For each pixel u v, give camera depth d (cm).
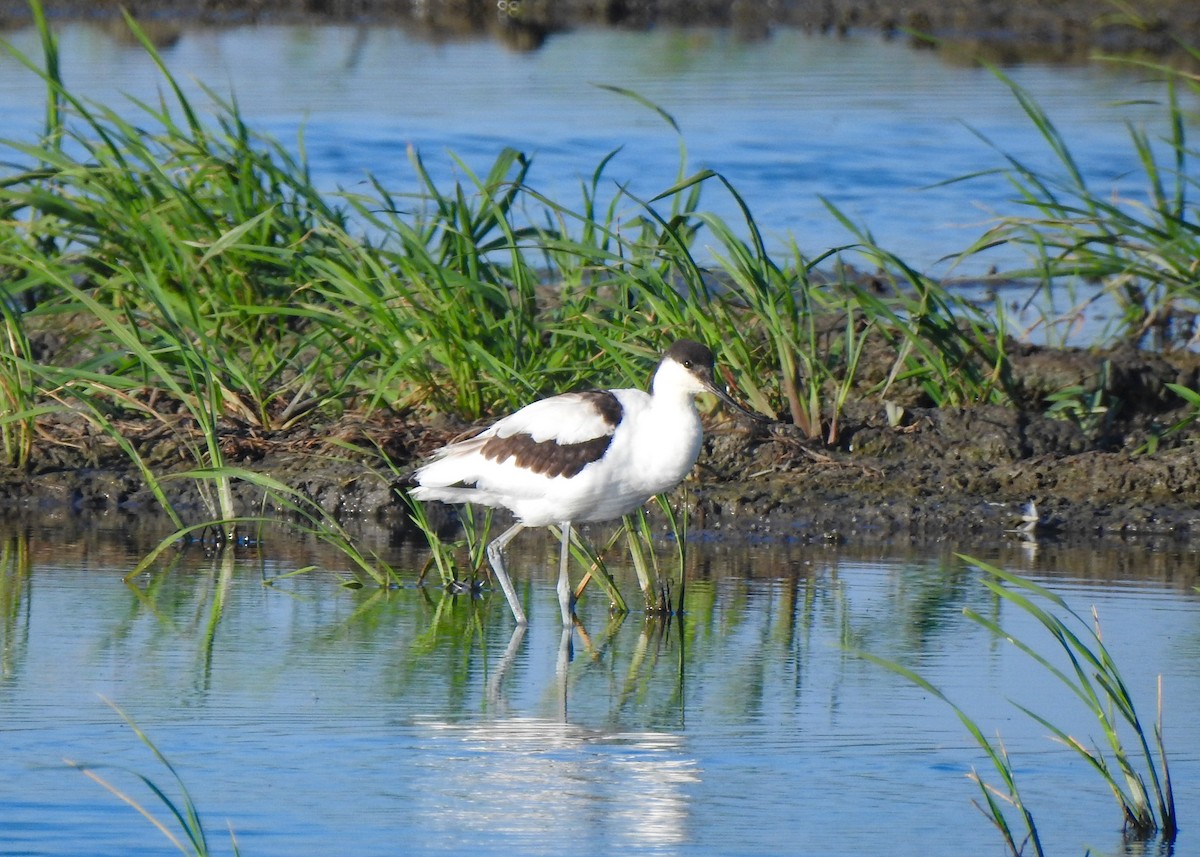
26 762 830
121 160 1638
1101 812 797
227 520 1202
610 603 1173
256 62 3516
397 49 3797
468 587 1207
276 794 799
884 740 890
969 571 1248
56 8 4119
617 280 1438
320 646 1047
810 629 1102
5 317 1458
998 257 2258
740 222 2334
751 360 1512
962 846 754
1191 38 3834
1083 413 1564
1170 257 1692
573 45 3884
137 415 1479
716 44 3938
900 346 1670
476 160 2653
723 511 1386
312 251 1587
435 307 1484
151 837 745
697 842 752
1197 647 1050
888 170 2700
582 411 1112
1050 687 978
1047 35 3953
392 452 1423
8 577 1185
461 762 848
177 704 923
